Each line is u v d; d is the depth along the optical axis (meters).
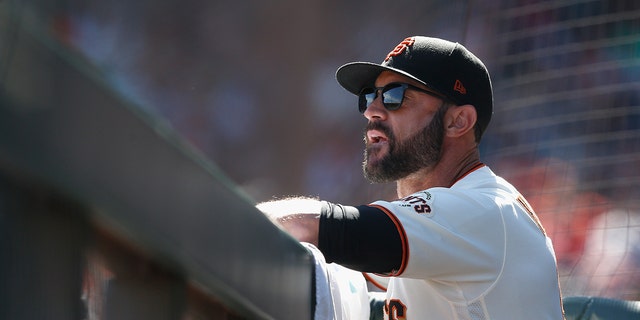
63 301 1.94
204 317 2.72
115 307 2.22
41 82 1.66
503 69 21.50
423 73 6.79
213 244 2.45
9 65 1.58
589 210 19.11
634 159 19.56
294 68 24.36
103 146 1.85
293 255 3.49
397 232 5.18
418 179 7.03
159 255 2.17
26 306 1.82
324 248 5.00
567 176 19.83
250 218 2.81
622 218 18.83
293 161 23.48
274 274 3.15
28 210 1.78
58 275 1.91
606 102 20.36
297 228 4.93
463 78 6.88
